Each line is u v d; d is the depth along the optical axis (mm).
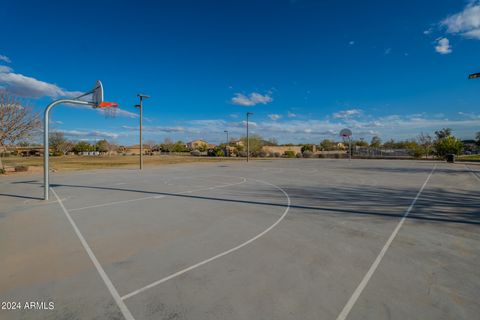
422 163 29453
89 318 2646
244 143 67812
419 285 3217
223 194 9883
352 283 3285
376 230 5414
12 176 17031
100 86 9703
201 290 3166
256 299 2953
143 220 6359
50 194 10102
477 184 12086
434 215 6578
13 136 18812
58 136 65438
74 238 5094
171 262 3977
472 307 2760
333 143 67500
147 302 2926
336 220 6219
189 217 6605
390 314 2654
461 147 34750
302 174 17609
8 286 3283
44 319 2623
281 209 7402
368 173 18047
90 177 16219
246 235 5203
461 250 4316
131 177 16109
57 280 3438
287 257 4109
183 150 90250
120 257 4184
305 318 2604
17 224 6082
